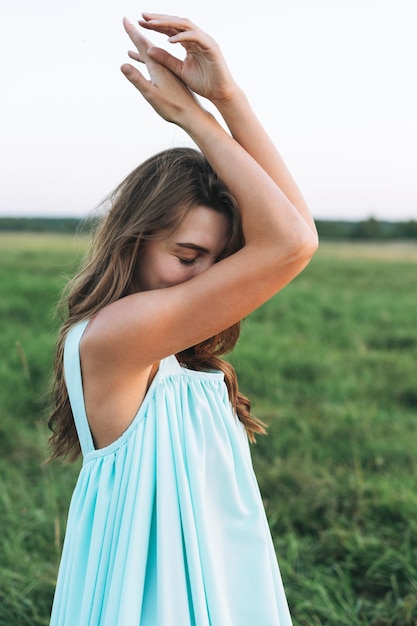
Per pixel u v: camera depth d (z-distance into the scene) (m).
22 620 3.01
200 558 1.46
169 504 1.46
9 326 9.66
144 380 1.51
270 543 1.68
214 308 1.44
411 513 3.87
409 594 3.19
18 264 19.22
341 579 3.32
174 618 1.41
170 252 1.52
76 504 1.57
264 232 1.41
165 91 1.47
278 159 1.65
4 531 3.76
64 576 1.56
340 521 3.89
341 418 5.82
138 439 1.50
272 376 7.29
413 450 5.01
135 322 1.42
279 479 4.47
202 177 1.51
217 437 1.59
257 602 1.56
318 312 12.20
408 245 47.50
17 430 5.56
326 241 50.84
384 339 9.76
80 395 1.52
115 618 1.41
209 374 1.64
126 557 1.43
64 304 1.72
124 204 1.56
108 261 1.58
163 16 1.42
